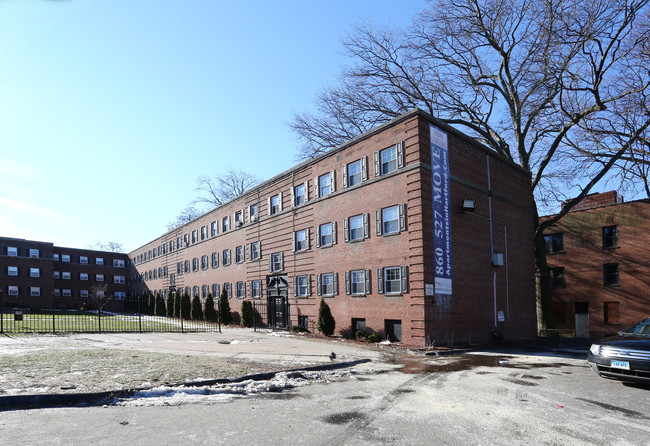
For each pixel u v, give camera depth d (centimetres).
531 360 1448
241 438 566
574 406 748
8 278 5512
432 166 2047
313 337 2258
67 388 790
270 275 3097
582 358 1515
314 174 2706
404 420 659
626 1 2342
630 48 2411
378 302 2122
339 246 2423
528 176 2861
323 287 2534
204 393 834
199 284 4459
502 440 564
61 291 6325
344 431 602
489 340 2238
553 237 3641
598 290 3306
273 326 3017
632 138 2472
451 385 957
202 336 2128
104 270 6869
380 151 2219
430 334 1878
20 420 639
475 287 2209
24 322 2669
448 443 552
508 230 2566
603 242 3322
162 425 623
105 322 2986
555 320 3550
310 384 963
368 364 1305
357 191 2328
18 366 1005
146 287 6166
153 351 1377
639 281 3094
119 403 748
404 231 2014
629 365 873
